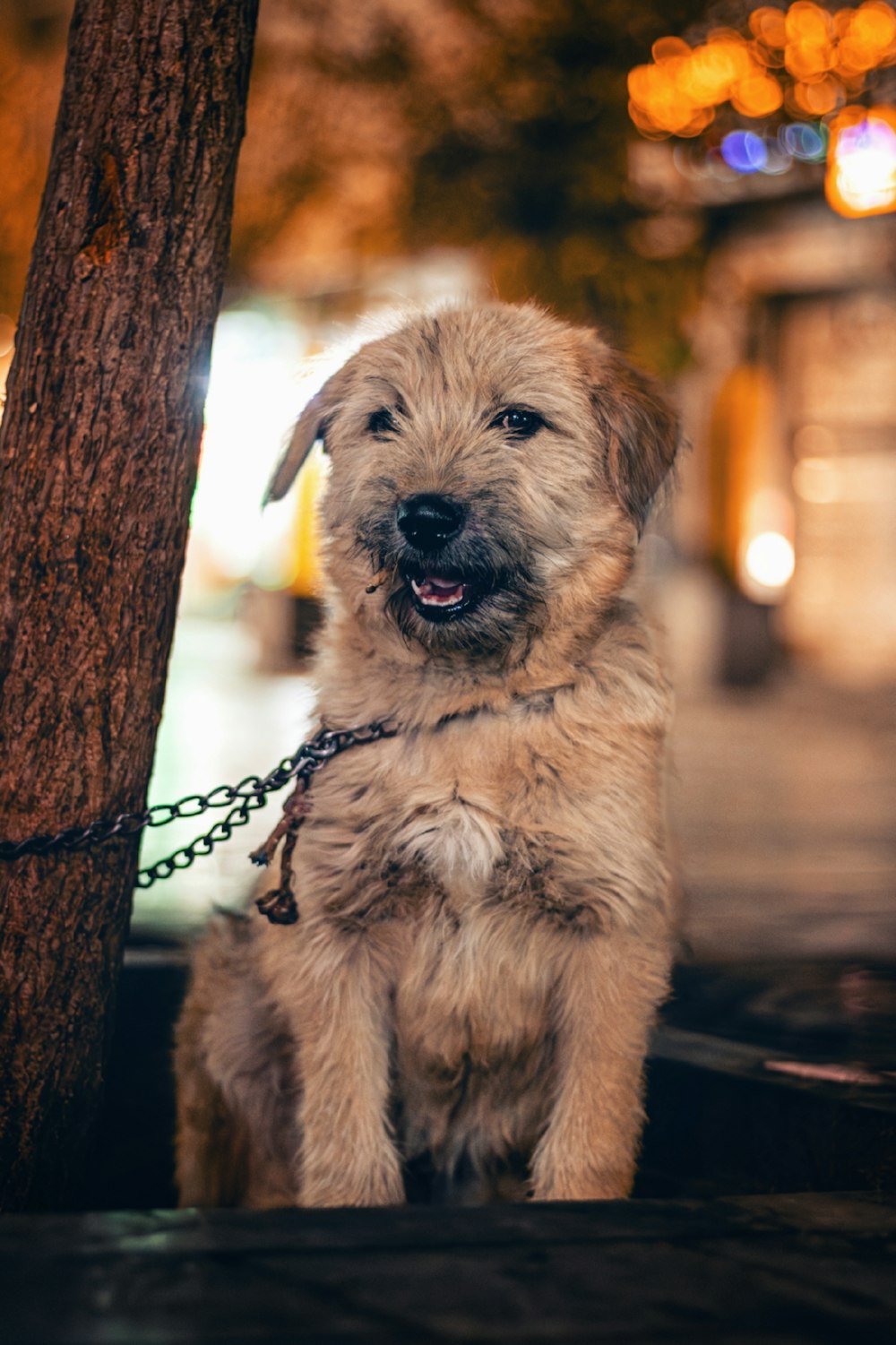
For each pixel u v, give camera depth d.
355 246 8.97
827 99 6.91
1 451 2.82
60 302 2.75
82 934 2.84
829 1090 3.20
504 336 3.36
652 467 3.37
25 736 2.78
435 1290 1.70
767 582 17.92
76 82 2.79
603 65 7.11
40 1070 2.81
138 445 2.78
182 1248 1.80
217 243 2.85
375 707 3.07
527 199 7.43
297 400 3.89
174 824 7.46
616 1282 1.76
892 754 12.73
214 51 2.80
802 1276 1.83
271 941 3.15
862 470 17.41
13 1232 1.85
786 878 6.61
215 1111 3.55
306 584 19.33
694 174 7.59
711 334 16.81
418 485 3.04
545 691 2.99
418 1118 3.21
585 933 2.95
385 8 7.89
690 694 17.53
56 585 2.76
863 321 17.09
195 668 20.98
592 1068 2.94
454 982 2.94
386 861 2.93
